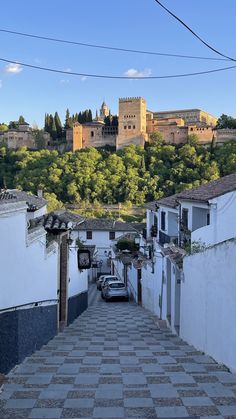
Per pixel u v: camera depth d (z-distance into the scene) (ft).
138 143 424.87
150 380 22.09
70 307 55.98
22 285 28.40
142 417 16.66
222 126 416.46
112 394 19.56
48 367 25.80
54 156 377.30
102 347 35.27
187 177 323.16
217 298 27.86
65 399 18.88
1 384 21.18
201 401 18.47
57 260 44.57
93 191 327.88
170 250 53.83
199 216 60.44
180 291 44.68
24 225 28.68
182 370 24.86
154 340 40.88
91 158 363.15
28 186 332.80
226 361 25.48
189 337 38.19
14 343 26.21
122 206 309.42
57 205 281.33
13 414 17.08
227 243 25.46
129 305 90.53
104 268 182.39
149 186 320.70
